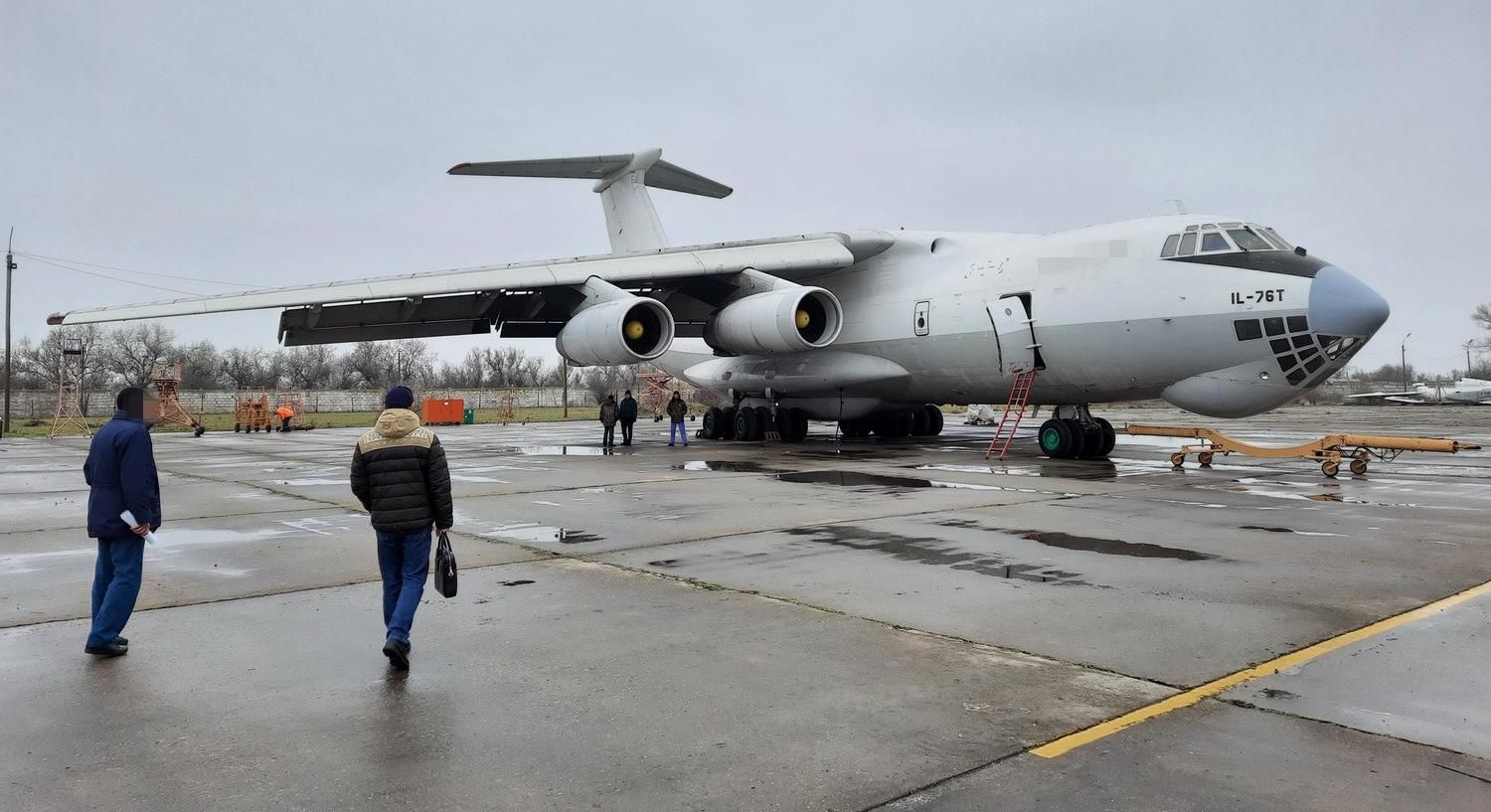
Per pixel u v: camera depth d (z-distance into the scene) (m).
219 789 3.06
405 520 4.41
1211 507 9.29
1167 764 3.14
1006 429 26.58
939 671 4.14
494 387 82.19
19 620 5.19
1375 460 15.89
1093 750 3.26
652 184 21.45
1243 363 12.70
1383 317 11.73
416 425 4.52
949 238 17.52
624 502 9.91
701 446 19.39
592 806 2.91
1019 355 15.20
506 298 17.75
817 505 9.52
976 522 8.32
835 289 18.91
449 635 4.81
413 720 3.66
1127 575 6.06
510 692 3.96
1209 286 12.83
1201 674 4.06
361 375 81.31
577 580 6.04
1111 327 13.81
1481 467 14.12
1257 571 6.16
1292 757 3.19
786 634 4.75
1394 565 6.36
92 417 50.12
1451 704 3.68
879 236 18.06
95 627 4.46
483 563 6.64
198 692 3.99
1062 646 4.49
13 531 8.53
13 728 3.59
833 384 18.77
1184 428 14.20
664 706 3.77
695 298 19.36
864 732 3.46
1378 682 3.95
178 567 6.62
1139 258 13.66
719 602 5.43
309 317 16.16
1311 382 12.41
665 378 50.22
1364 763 3.14
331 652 4.55
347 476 13.70
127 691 4.00
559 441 22.45
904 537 7.56
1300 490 10.81
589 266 16.66
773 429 20.61
